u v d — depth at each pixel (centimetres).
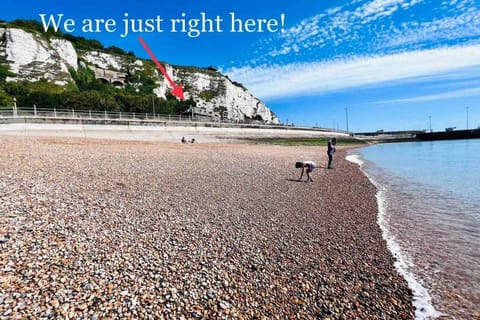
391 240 678
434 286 490
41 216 614
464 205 1009
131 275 444
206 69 12425
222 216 763
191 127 5028
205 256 534
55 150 1645
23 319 331
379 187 1341
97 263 464
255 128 6581
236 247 584
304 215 827
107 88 7888
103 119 3947
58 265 444
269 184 1239
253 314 391
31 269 424
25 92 4978
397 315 414
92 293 390
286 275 495
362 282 491
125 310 367
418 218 851
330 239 664
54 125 3334
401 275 521
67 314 347
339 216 840
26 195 735
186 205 831
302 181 1364
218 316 379
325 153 3441
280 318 388
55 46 7181
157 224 660
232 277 473
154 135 4303
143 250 528
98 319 346
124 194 875
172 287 428
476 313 425
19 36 6062
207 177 1285
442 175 1758
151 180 1112
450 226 785
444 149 4909
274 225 727
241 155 2441
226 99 10956
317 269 522
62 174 1027
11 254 454
